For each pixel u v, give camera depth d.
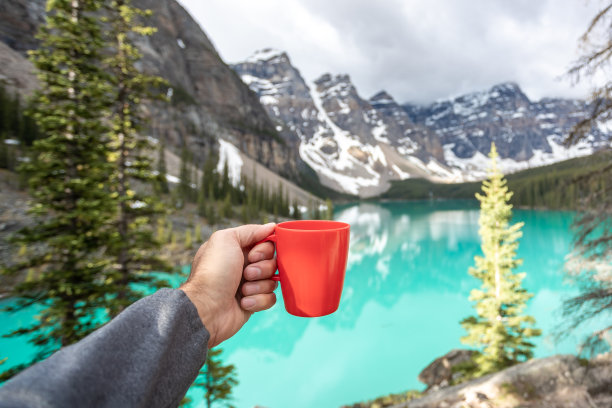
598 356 8.47
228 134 135.25
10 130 52.50
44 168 7.30
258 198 88.19
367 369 33.56
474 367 16.38
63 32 8.30
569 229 7.26
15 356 26.80
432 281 61.91
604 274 6.84
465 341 16.45
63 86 7.98
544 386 8.62
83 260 7.61
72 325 6.91
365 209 165.38
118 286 7.86
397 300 54.09
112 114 9.05
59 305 6.96
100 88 8.10
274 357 36.81
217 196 82.75
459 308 50.12
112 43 9.61
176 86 115.94
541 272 57.50
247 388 30.42
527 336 14.87
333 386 30.52
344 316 48.62
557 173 101.56
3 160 46.09
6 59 67.25
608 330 6.69
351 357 36.28
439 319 46.25
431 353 36.56
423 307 51.03
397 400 16.30
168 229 50.12
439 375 21.09
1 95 53.34
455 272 65.81
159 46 119.94
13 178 44.09
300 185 171.25
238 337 42.06
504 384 8.74
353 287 60.12
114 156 9.17
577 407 7.60
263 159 152.88
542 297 46.00
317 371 33.41
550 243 74.38
